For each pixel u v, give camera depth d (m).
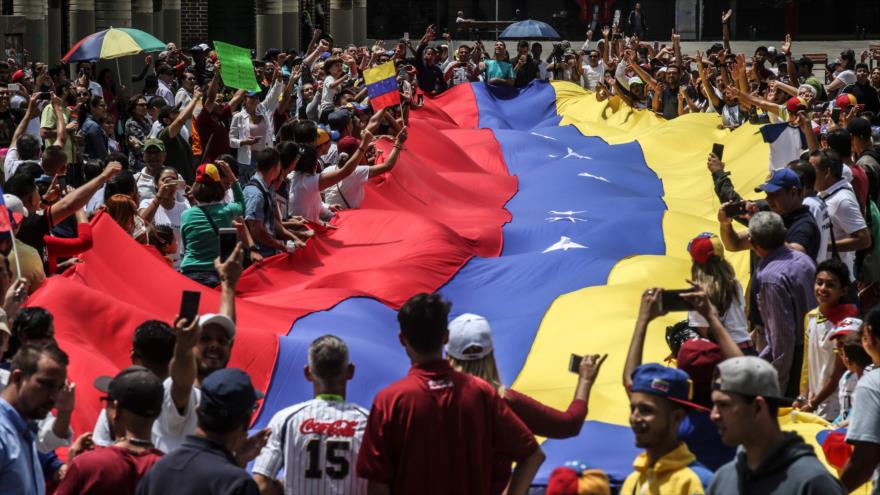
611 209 18.50
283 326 11.24
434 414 6.25
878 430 6.60
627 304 12.46
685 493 5.79
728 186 11.48
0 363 7.78
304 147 14.38
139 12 31.66
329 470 6.57
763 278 9.41
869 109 22.05
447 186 19.00
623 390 9.76
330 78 22.92
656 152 23.27
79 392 8.41
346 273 13.17
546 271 14.13
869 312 7.37
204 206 12.27
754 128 21.23
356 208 15.77
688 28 65.00
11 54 25.80
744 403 5.37
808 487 5.18
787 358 9.30
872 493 6.93
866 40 63.50
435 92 31.02
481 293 13.69
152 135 17.84
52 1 30.28
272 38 39.59
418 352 6.35
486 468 6.39
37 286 9.59
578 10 66.06
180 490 5.74
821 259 10.91
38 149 13.92
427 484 6.25
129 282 10.92
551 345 11.45
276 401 9.70
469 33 62.19
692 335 8.77
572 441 8.56
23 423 6.22
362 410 6.70
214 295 11.30
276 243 13.22
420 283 13.34
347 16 46.88
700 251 8.62
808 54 50.41
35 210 10.81
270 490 6.58
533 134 25.16
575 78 34.56
